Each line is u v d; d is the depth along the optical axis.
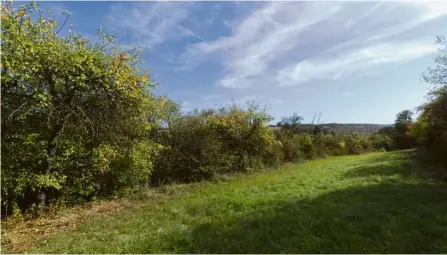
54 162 10.22
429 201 8.84
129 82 11.73
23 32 9.03
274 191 12.46
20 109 9.25
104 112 11.52
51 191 10.71
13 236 7.50
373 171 16.20
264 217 8.01
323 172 17.83
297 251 5.82
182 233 7.20
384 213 7.79
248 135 21.88
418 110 19.03
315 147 32.41
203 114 20.31
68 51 10.23
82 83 10.18
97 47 11.52
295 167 22.59
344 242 6.07
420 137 21.94
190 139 17.89
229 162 19.88
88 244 6.74
